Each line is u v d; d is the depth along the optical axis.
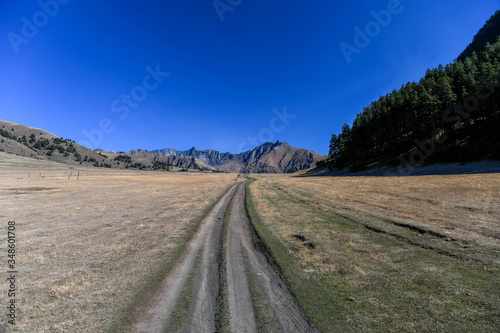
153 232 12.27
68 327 4.53
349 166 89.25
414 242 9.33
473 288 5.66
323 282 6.44
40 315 4.91
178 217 16.47
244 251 9.59
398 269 7.01
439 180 33.50
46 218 15.14
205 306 5.36
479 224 11.02
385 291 5.77
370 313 4.89
